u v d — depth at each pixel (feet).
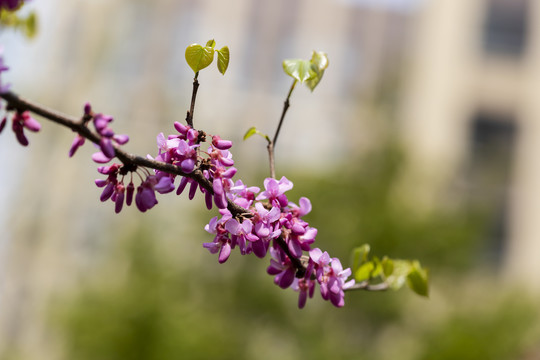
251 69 79.82
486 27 74.95
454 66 73.82
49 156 68.33
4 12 12.07
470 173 70.79
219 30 79.97
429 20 77.66
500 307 38.01
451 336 36.60
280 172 43.34
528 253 66.69
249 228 5.94
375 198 41.27
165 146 5.87
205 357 32.96
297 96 74.95
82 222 68.33
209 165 5.97
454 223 41.63
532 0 74.84
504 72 73.77
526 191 69.51
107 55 70.44
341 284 6.37
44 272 65.92
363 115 47.11
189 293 37.78
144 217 38.73
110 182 5.70
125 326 31.94
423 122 72.74
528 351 36.94
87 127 5.15
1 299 65.51
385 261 8.72
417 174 44.34
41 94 65.87
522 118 72.43
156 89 72.49
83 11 70.49
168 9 75.51
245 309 39.42
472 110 73.00
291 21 83.56
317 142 69.67
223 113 75.00
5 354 54.85
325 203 40.70
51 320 34.65
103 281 34.83
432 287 40.55
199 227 38.99
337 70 81.00
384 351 39.93
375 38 83.15
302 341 39.24
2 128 5.01
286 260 6.44
